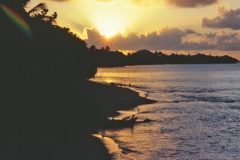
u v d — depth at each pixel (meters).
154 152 21.98
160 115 37.88
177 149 23.02
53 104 26.00
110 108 39.97
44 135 23.66
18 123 23.88
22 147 20.70
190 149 23.11
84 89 52.06
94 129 27.38
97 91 52.53
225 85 92.94
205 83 101.38
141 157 20.80
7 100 24.27
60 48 28.02
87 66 35.59
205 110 43.38
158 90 75.19
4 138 22.56
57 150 20.45
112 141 23.86
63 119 26.84
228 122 34.47
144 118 34.62
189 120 35.28
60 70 27.25
